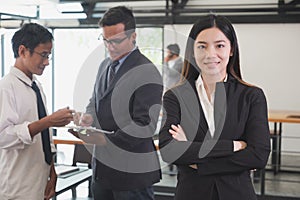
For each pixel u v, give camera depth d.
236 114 1.37
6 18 5.43
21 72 1.56
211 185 1.33
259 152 1.34
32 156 1.57
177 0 6.13
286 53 6.18
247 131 1.38
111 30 1.30
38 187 1.59
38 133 1.51
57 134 2.78
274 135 4.69
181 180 1.40
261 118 1.38
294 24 6.08
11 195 1.56
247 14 6.16
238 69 1.43
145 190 1.61
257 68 6.32
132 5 6.39
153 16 6.09
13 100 1.50
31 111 1.56
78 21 5.95
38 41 1.52
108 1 6.04
